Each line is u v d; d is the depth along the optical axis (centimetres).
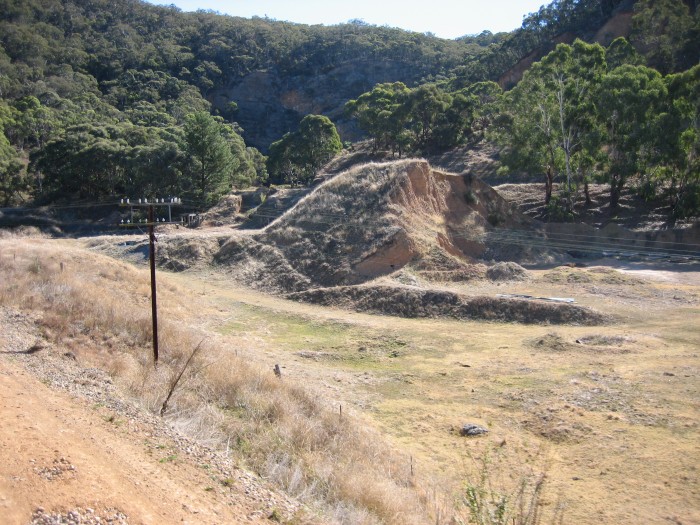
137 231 6306
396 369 2252
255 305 3334
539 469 1359
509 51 11988
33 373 1409
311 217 4394
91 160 7494
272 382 1739
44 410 1093
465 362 2273
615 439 1465
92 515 710
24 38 13600
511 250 4269
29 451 840
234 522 823
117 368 1625
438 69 16075
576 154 5178
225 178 7344
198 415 1359
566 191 5153
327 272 3809
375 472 1261
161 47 16275
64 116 10275
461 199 4706
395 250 3794
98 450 942
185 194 7175
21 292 2397
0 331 1855
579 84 5128
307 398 1692
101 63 14588
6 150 8331
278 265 4038
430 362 2312
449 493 1233
